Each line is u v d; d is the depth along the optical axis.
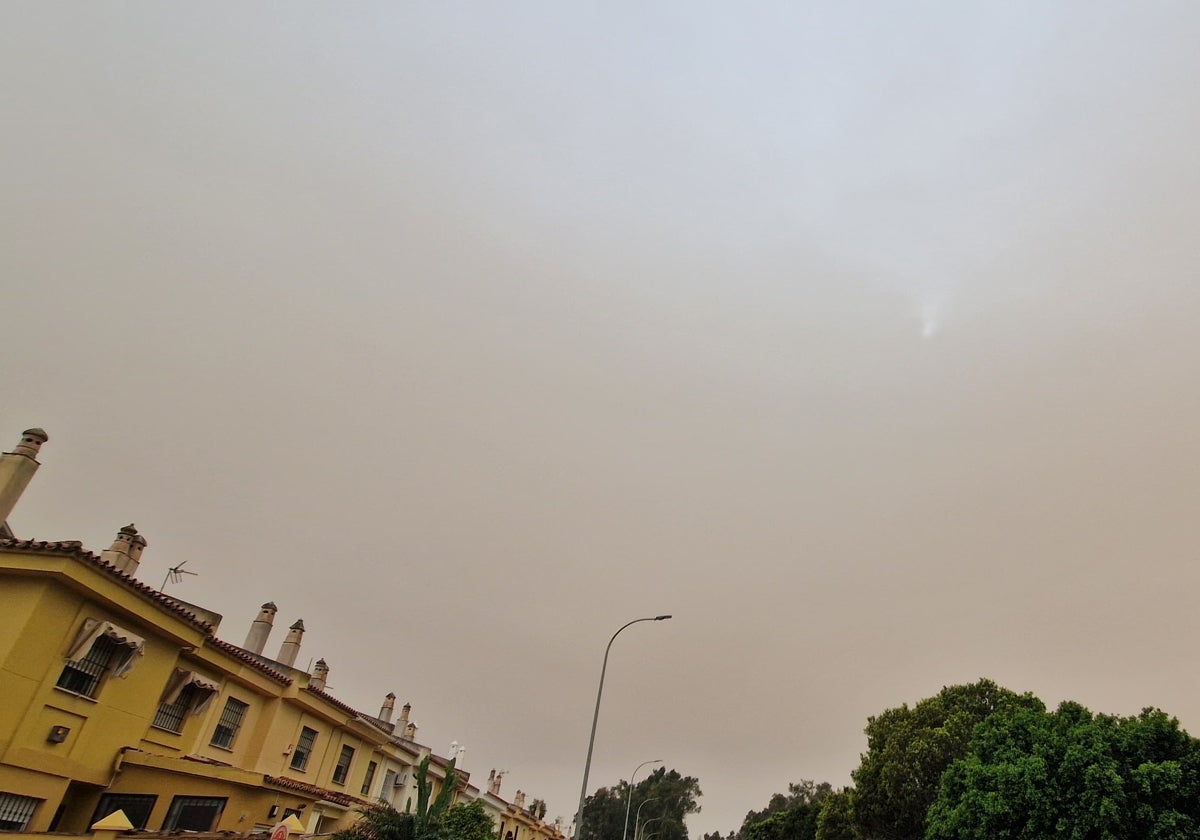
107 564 16.66
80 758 16.72
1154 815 22.78
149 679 19.06
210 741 22.34
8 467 17.70
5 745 14.72
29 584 15.70
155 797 19.03
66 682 16.44
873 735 44.88
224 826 21.75
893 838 41.25
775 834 64.62
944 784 31.38
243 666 23.48
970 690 43.56
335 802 27.92
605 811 125.25
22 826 15.20
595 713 29.69
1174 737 24.30
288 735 26.17
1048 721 28.19
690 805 132.00
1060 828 24.11
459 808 34.28
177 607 19.23
